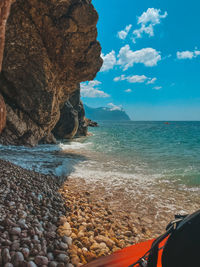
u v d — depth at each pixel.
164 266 0.96
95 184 7.45
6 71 11.48
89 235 3.82
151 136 30.78
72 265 2.84
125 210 5.46
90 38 12.40
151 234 4.34
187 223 1.01
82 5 11.12
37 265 2.66
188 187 7.48
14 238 2.98
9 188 4.66
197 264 0.84
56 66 13.23
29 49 11.72
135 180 8.16
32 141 13.43
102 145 18.72
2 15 5.21
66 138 23.06
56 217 4.20
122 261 1.96
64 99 16.62
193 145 19.88
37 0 10.56
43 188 5.62
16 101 12.39
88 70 13.60
